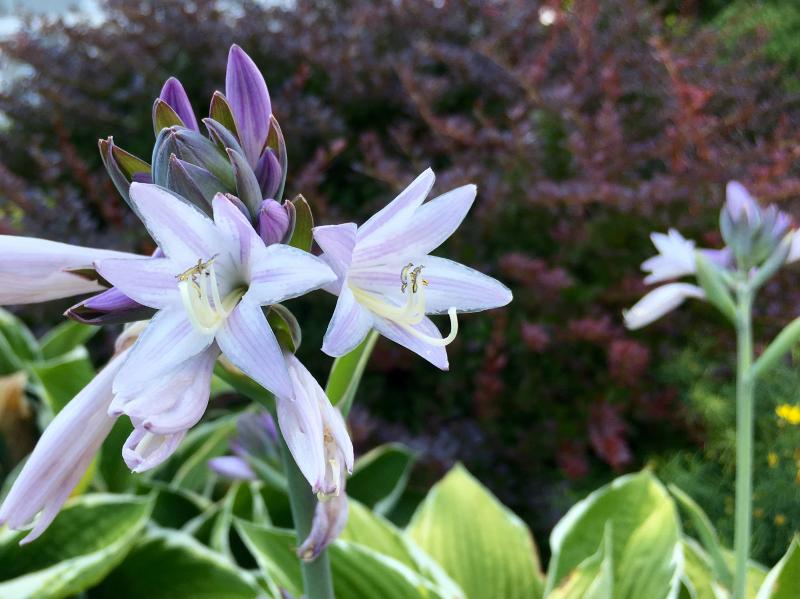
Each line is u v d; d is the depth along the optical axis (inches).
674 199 23.6
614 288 24.6
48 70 30.8
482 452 24.1
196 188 7.2
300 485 8.5
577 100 25.6
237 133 7.8
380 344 25.0
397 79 28.9
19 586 13.9
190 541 16.2
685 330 24.3
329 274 6.6
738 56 33.1
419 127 29.5
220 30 30.1
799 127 28.7
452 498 16.5
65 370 20.1
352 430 22.6
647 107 29.2
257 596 15.2
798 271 23.5
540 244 26.0
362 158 28.5
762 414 20.7
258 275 6.9
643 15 31.0
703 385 22.6
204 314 6.8
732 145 27.2
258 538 13.7
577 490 23.5
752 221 12.7
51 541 15.4
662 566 12.8
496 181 25.0
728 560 14.6
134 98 30.4
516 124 25.8
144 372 6.5
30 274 7.5
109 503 15.8
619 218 24.0
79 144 32.2
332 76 29.0
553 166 27.0
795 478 18.5
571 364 24.4
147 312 7.3
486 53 26.8
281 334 7.3
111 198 28.9
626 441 25.1
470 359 24.8
